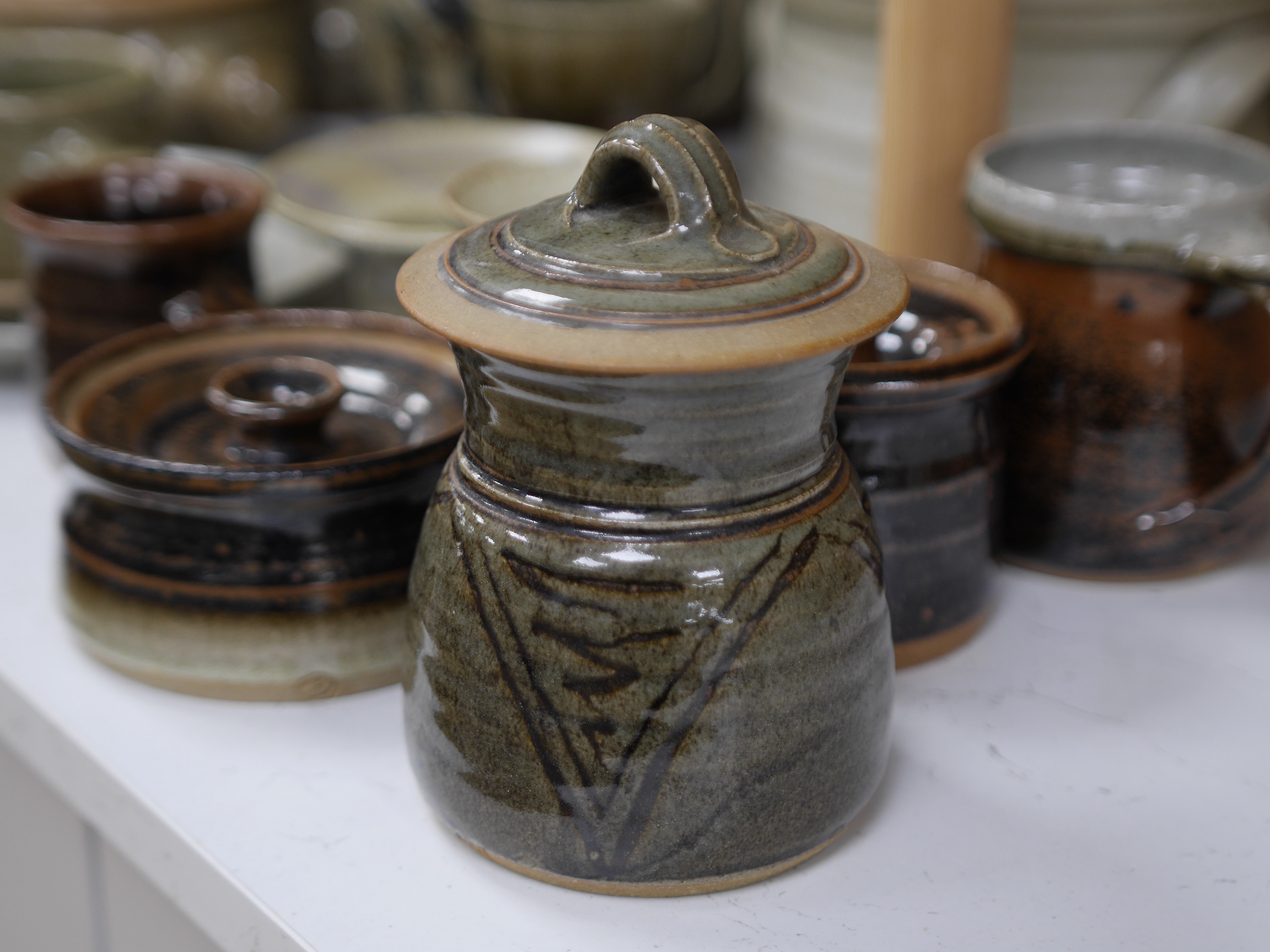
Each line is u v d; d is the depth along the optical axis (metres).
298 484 0.50
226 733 0.52
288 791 0.50
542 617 0.42
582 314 0.40
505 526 0.43
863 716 0.45
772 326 0.40
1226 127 0.68
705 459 0.41
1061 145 0.63
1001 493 0.56
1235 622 0.58
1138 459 0.57
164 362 0.60
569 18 0.76
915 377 0.50
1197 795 0.50
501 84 0.83
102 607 0.53
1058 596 0.60
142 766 0.51
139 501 0.52
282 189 0.71
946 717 0.53
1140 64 0.68
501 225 0.45
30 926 0.64
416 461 0.51
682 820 0.43
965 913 0.45
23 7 0.84
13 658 0.56
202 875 0.48
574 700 0.42
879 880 0.47
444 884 0.46
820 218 0.75
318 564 0.52
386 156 0.76
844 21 0.69
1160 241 0.54
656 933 0.45
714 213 0.42
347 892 0.46
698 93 0.91
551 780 0.43
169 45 0.87
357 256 0.69
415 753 0.46
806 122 0.73
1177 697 0.54
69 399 0.56
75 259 0.62
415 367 0.61
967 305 0.57
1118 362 0.56
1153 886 0.46
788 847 0.45
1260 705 0.54
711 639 0.42
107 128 0.75
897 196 0.65
